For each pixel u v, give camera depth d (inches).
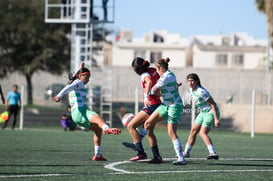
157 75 1520.7
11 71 6505.9
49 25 6373.0
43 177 1222.9
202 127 1700.3
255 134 3727.9
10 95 3506.4
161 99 1576.0
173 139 1509.6
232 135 3474.4
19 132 3073.3
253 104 3316.9
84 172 1317.7
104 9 3826.3
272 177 1296.8
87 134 3019.2
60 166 1429.6
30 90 4852.4
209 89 5629.9
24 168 1370.6
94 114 1519.4
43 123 4347.9
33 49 6417.3
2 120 3508.9
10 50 6402.6
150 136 1541.6
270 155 1925.4
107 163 1521.9
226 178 1262.3
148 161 1550.2
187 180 1218.0
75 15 3809.1
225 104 4798.2
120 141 2497.5
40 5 6309.1
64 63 6496.1
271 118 4320.9
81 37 3855.8
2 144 2158.0
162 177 1254.9
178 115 1497.3
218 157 1705.2
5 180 1168.8
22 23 6269.7
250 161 1673.2
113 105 4813.0
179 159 1510.8
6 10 6323.8
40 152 1843.0
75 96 1536.7
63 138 2620.6
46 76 7190.0
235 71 7101.4
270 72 6766.7
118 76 6978.4
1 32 6333.7
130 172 1330.0
